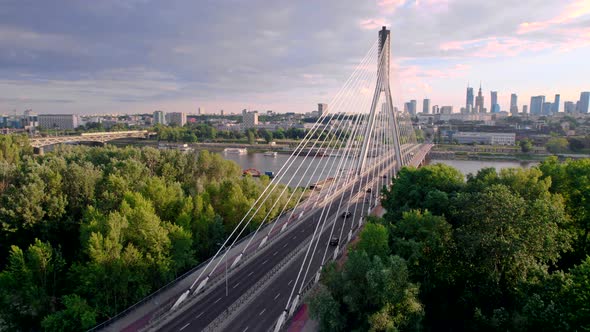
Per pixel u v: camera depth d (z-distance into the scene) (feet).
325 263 235.20
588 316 118.73
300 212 354.74
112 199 273.75
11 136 518.37
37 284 205.67
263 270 234.38
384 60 450.71
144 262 209.05
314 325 177.37
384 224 223.71
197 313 189.06
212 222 271.49
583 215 220.23
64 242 266.16
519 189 237.25
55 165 318.04
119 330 178.91
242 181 342.64
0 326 190.19
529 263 154.81
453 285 190.80
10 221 246.88
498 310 149.79
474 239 165.68
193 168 427.33
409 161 572.51
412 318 156.15
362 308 159.22
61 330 178.91
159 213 269.03
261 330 174.60
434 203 232.94
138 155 419.33
